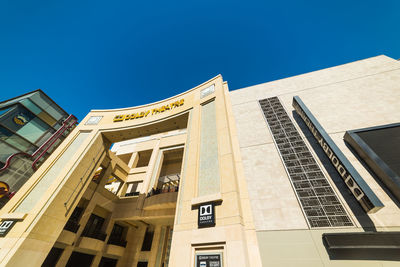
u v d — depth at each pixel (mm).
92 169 18094
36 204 13461
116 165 27000
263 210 9219
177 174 26797
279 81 17547
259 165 11328
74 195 15508
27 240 11430
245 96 17375
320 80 15859
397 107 11531
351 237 7023
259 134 13344
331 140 10078
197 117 15344
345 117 12156
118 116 21734
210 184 10430
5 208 13383
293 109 14414
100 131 20109
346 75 15312
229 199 9055
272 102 15703
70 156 17578
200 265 7547
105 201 22203
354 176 8094
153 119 19203
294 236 7988
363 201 7703
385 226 7316
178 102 18828
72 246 17219
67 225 17188
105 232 21031
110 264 21219
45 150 21781
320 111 13188
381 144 9227
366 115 11781
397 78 13289
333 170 9828
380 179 8453
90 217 20719
